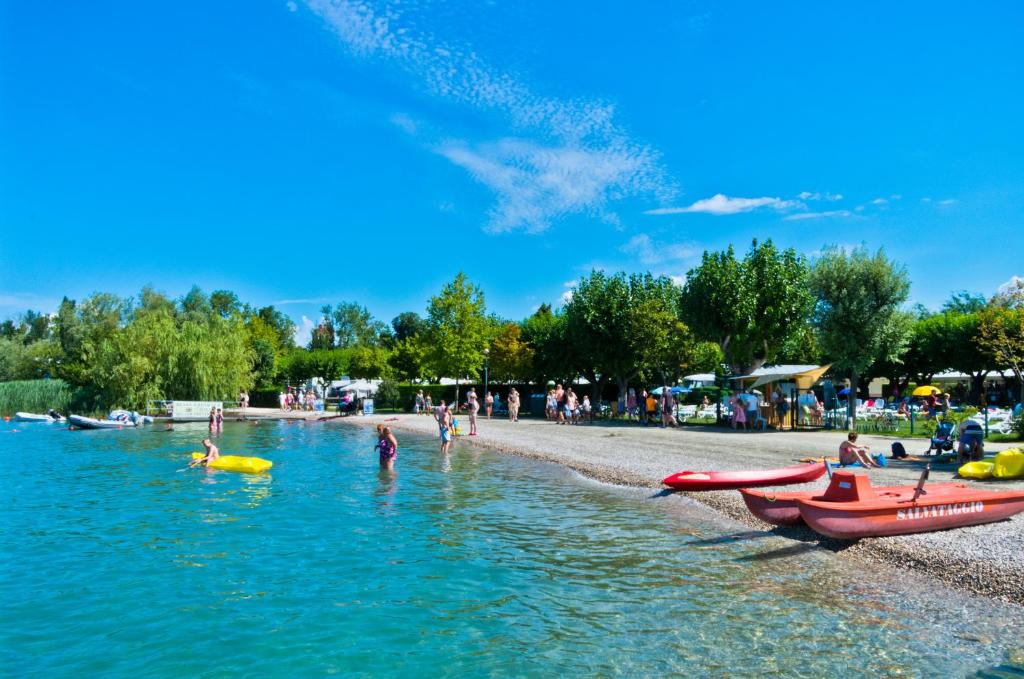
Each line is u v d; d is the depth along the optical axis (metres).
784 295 37.19
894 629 7.44
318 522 13.48
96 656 7.30
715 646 7.14
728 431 30.33
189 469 21.66
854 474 11.18
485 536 12.08
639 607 8.35
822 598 8.48
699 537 11.74
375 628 7.94
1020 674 6.30
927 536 10.70
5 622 8.28
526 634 7.65
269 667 7.00
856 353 30.17
